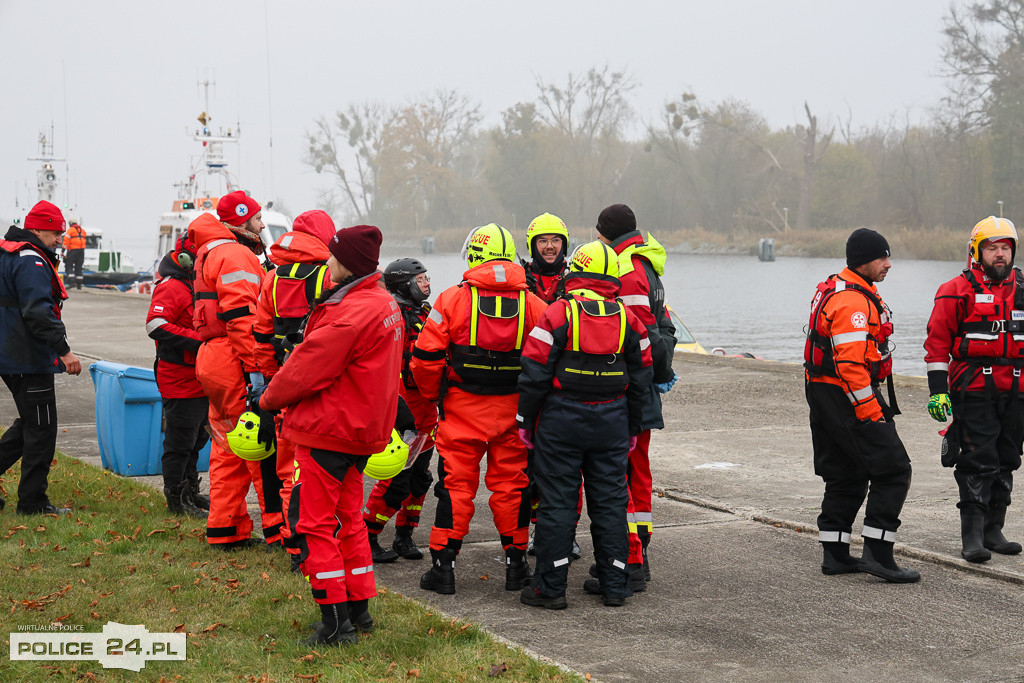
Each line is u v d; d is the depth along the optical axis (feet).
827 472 19.83
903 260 275.18
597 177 371.15
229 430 20.34
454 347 18.37
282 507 19.65
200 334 20.47
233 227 20.56
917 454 30.91
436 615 16.79
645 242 19.69
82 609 16.61
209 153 89.71
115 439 27.22
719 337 105.60
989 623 17.07
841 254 306.76
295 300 18.40
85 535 20.92
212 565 19.35
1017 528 22.63
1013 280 20.29
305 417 15.48
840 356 18.93
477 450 18.66
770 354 90.58
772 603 18.17
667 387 19.66
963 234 277.23
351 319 15.17
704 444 32.99
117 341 62.64
